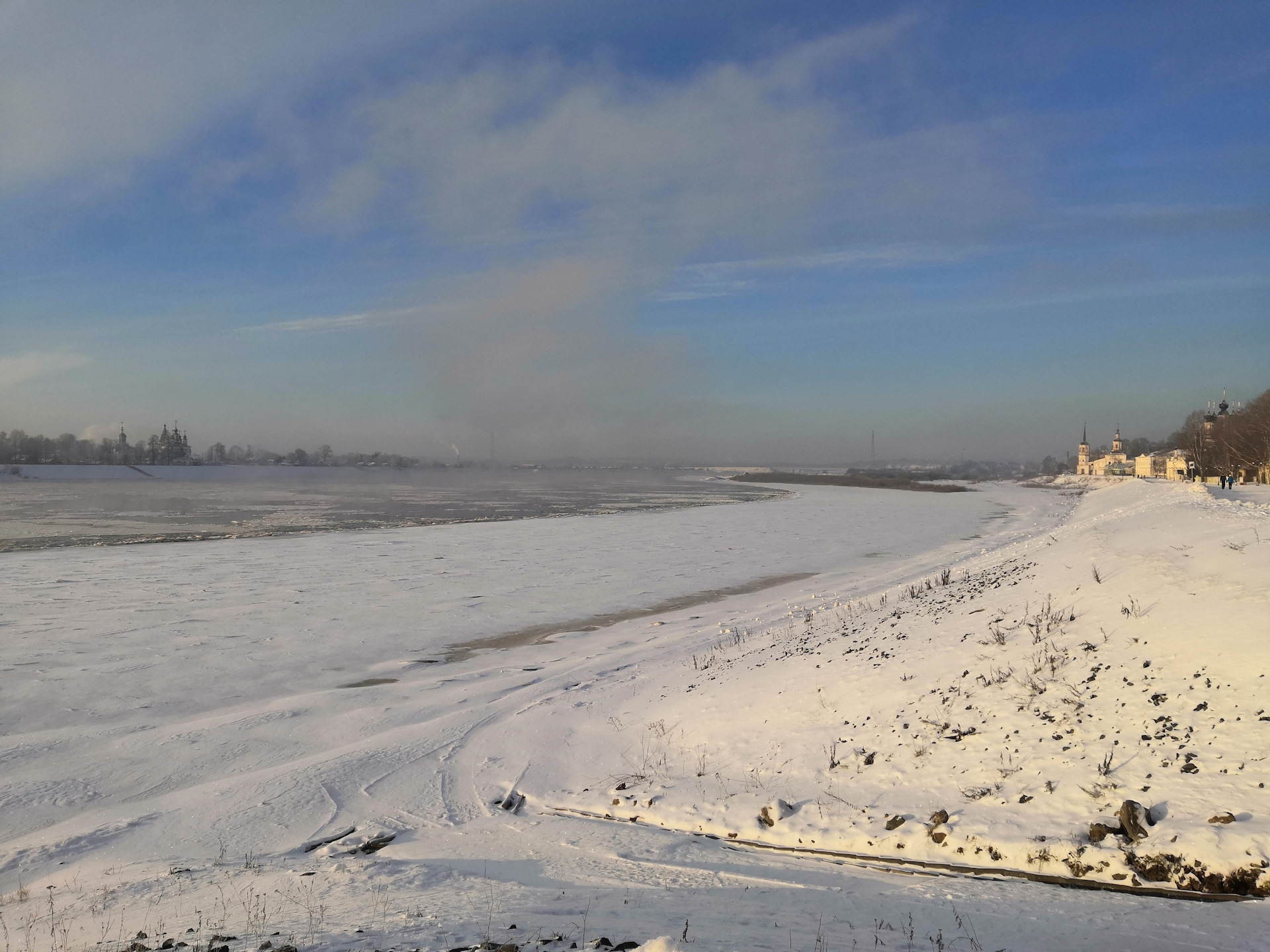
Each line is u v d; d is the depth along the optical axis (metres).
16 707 19.80
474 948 5.85
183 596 36.00
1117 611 13.73
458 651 26.75
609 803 12.34
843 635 20.11
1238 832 7.49
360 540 60.84
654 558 51.66
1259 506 31.09
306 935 6.46
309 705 19.69
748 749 13.23
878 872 8.55
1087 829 8.39
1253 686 9.80
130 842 11.52
